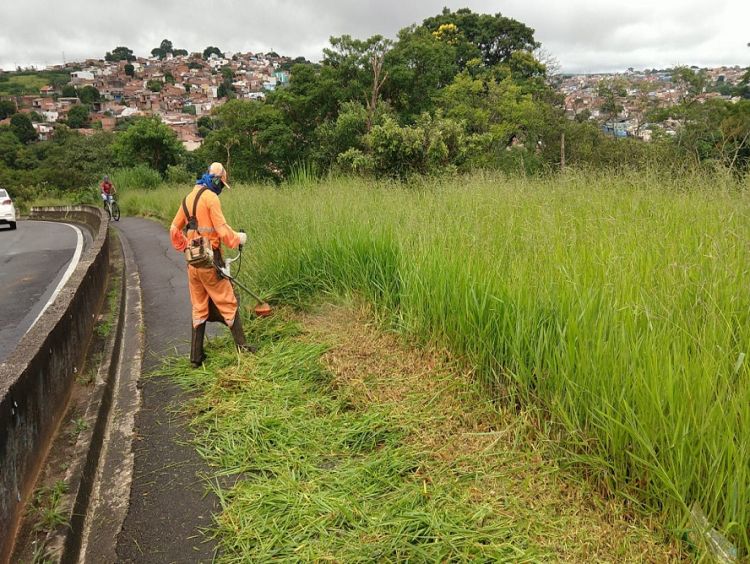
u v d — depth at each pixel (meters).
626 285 3.51
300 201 8.82
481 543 2.53
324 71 28.23
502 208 6.38
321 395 4.11
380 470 3.10
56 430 3.74
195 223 4.79
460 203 7.09
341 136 23.48
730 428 2.31
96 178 46.84
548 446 3.14
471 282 4.32
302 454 3.37
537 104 26.42
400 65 27.27
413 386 4.08
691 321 3.09
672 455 2.52
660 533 2.50
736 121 15.12
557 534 2.55
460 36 43.09
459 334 4.28
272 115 28.59
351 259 6.19
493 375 3.89
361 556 2.48
